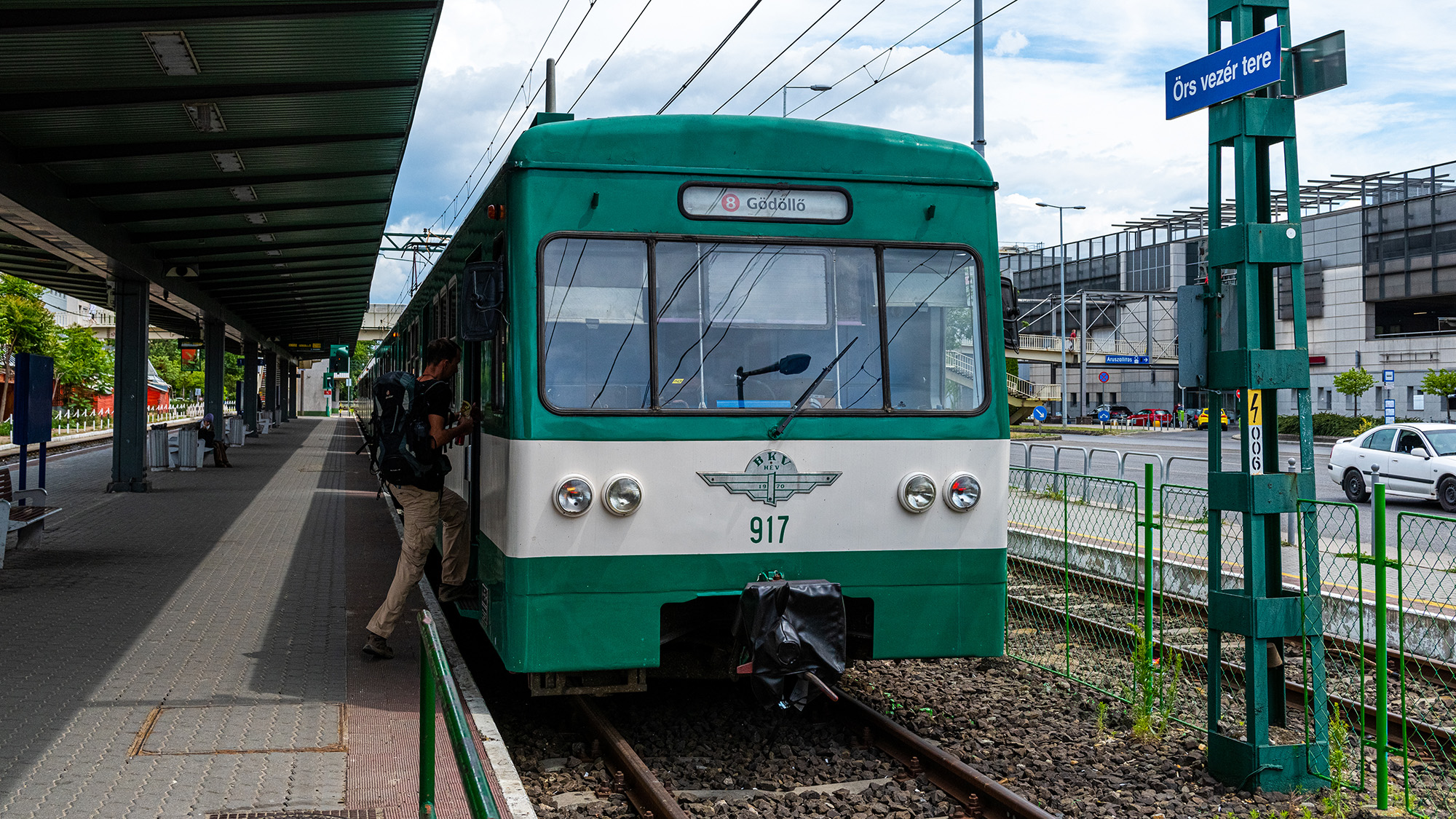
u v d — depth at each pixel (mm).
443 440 7242
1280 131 5930
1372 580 10805
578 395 5867
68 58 9609
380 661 7336
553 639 5789
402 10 8859
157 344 88312
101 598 9438
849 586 6137
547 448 5789
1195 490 8742
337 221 18141
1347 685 7973
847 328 6234
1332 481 24391
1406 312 65750
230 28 9023
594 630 5832
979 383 6422
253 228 17922
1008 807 5289
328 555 12242
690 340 6023
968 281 6465
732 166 6156
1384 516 5477
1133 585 10664
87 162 12867
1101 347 86562
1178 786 5848
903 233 6371
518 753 6289
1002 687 7949
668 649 6539
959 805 5508
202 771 5098
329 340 50094
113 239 16562
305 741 5570
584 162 5992
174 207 15992
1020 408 50906
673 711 7004
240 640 7906
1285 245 5895
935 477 6273
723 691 7496
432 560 12352
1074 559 11859
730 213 6137
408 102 11406
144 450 19500
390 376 7320
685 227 6078
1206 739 6684
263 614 8883
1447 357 59094
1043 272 93312
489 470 6582
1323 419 51531
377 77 10609
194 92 10633
